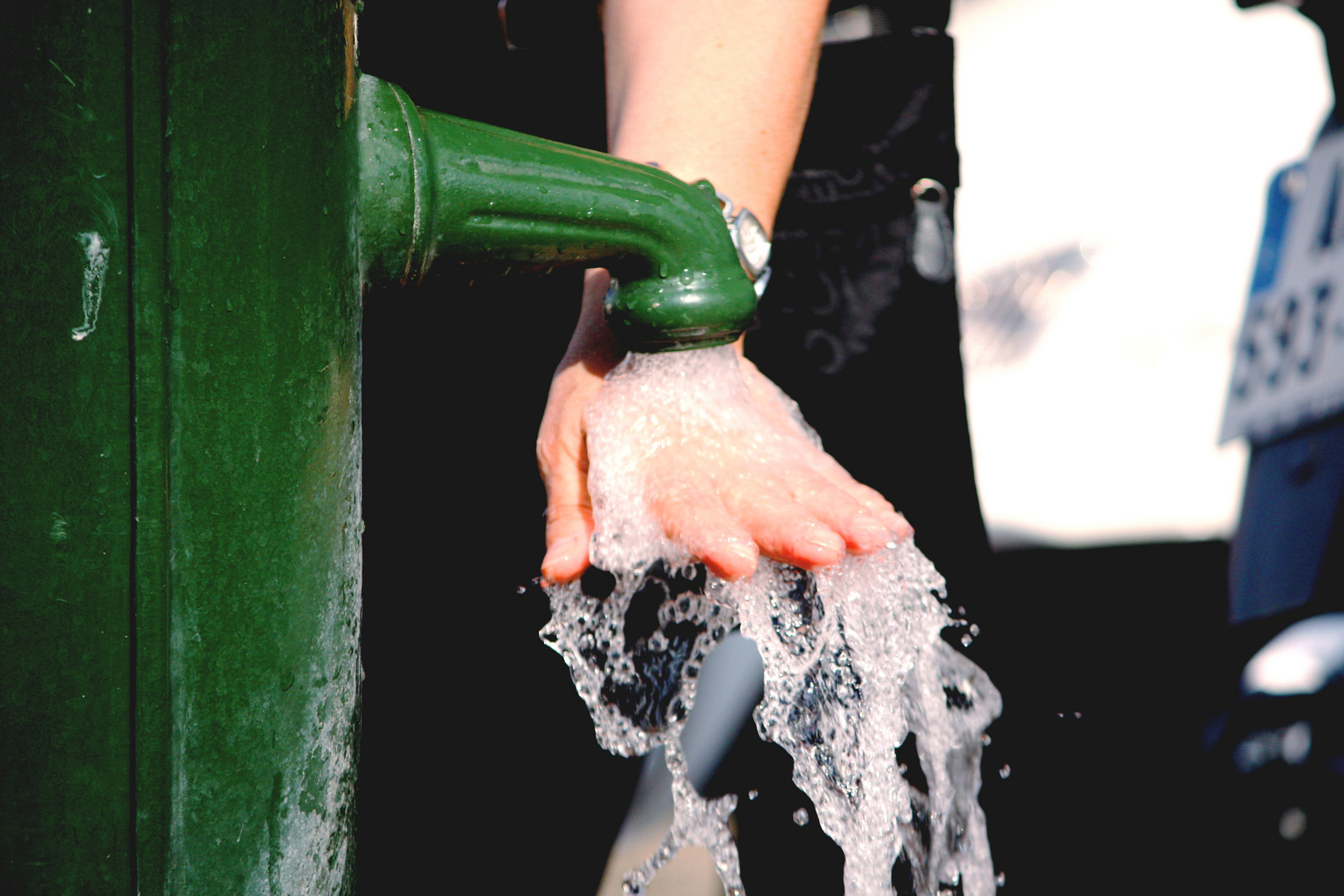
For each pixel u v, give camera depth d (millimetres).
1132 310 7723
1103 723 5629
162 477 1733
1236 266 7441
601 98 3758
